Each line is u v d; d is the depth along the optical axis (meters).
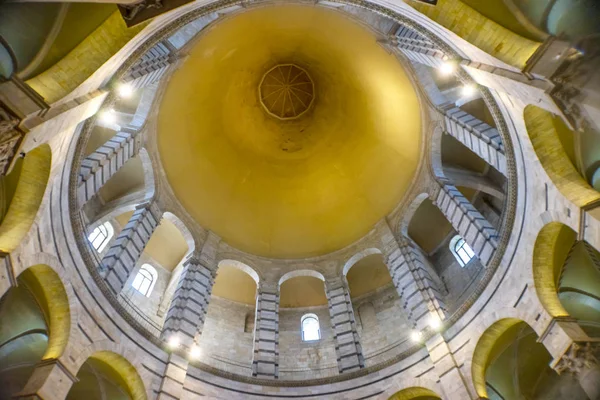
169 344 21.25
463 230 24.59
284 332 31.19
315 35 30.98
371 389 21.75
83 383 20.67
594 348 15.90
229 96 32.72
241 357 29.19
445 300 28.89
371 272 33.16
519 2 14.24
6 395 20.23
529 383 22.66
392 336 29.19
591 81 12.23
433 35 18.03
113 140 24.56
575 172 17.20
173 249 32.12
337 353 24.97
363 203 32.16
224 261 29.88
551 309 17.53
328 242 32.12
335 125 33.81
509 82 15.20
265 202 33.41
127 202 28.66
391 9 18.77
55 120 13.59
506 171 21.19
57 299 17.36
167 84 28.00
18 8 12.88
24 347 19.33
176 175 29.97
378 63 29.50
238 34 30.00
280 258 31.77
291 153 34.38
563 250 18.69
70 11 13.88
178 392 19.83
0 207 15.64
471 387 19.05
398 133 30.66
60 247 17.41
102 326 18.69
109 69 16.14
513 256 19.52
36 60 13.41
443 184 27.36
